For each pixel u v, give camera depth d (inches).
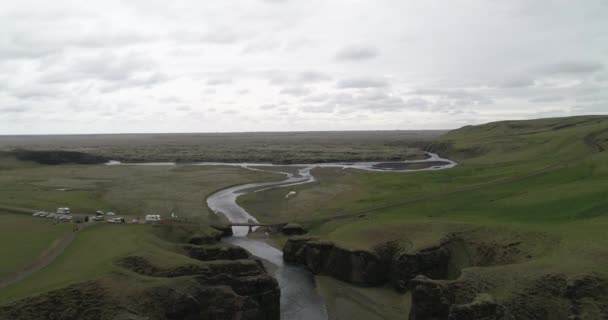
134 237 3238.2
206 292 2282.2
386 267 3110.2
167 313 2122.3
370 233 3410.4
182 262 2620.6
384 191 5324.8
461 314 2041.1
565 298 2098.9
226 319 2245.3
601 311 1988.2
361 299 2851.9
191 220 4402.1
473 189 4690.0
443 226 3228.3
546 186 4212.6
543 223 3075.8
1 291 2249.0
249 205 5182.1
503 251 2768.2
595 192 3540.8
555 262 2345.0
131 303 2107.5
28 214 4436.5
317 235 3890.3
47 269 2573.8
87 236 3398.1
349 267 3147.1
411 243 3120.1
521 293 2166.6
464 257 2928.2
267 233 4315.9
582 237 2591.0
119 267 2434.8
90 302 2095.2
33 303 2034.9
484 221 3309.5
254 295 2470.5
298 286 3070.9
